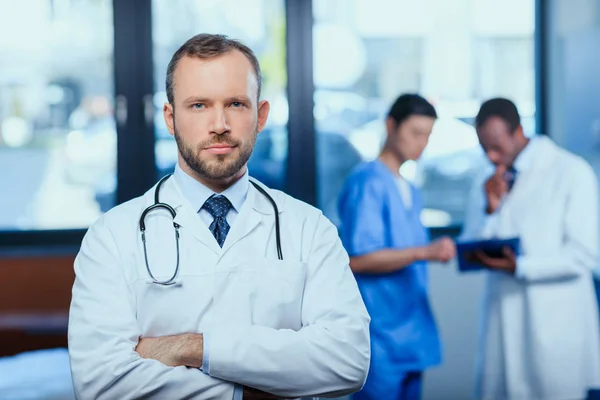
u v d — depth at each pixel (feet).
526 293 11.67
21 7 14.07
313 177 13.99
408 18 13.93
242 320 5.35
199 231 5.46
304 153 13.98
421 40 13.96
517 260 11.44
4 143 14.20
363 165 11.37
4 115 14.15
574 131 13.75
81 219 14.34
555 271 11.46
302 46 13.93
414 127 11.10
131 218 5.57
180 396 5.19
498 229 11.80
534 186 11.68
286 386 5.29
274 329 5.32
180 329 5.33
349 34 13.92
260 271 5.44
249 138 5.32
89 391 5.26
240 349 5.19
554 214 11.55
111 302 5.35
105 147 14.26
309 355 5.30
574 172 11.54
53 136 14.25
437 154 13.65
